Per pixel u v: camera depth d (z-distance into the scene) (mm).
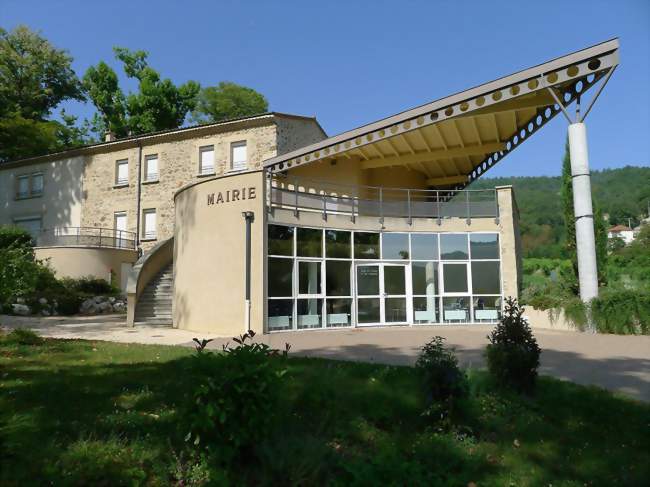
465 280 16266
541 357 8688
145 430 4539
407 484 3732
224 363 3684
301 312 13898
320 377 6168
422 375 5145
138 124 36594
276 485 3537
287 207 14266
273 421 3801
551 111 15930
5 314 18172
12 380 6492
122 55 38375
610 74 12656
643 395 5969
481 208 16641
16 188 29266
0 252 10305
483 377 6051
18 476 3432
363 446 4496
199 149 23688
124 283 24328
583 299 13039
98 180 26578
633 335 11828
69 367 7520
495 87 13945
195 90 38219
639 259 33625
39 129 31234
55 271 21422
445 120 14992
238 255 13258
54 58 36469
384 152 19344
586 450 4516
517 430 4922
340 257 15102
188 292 14547
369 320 15344
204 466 3613
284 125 22406
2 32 35750
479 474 4035
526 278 21672
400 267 15992
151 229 24938
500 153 20094
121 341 11320
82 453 3924
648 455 4387
